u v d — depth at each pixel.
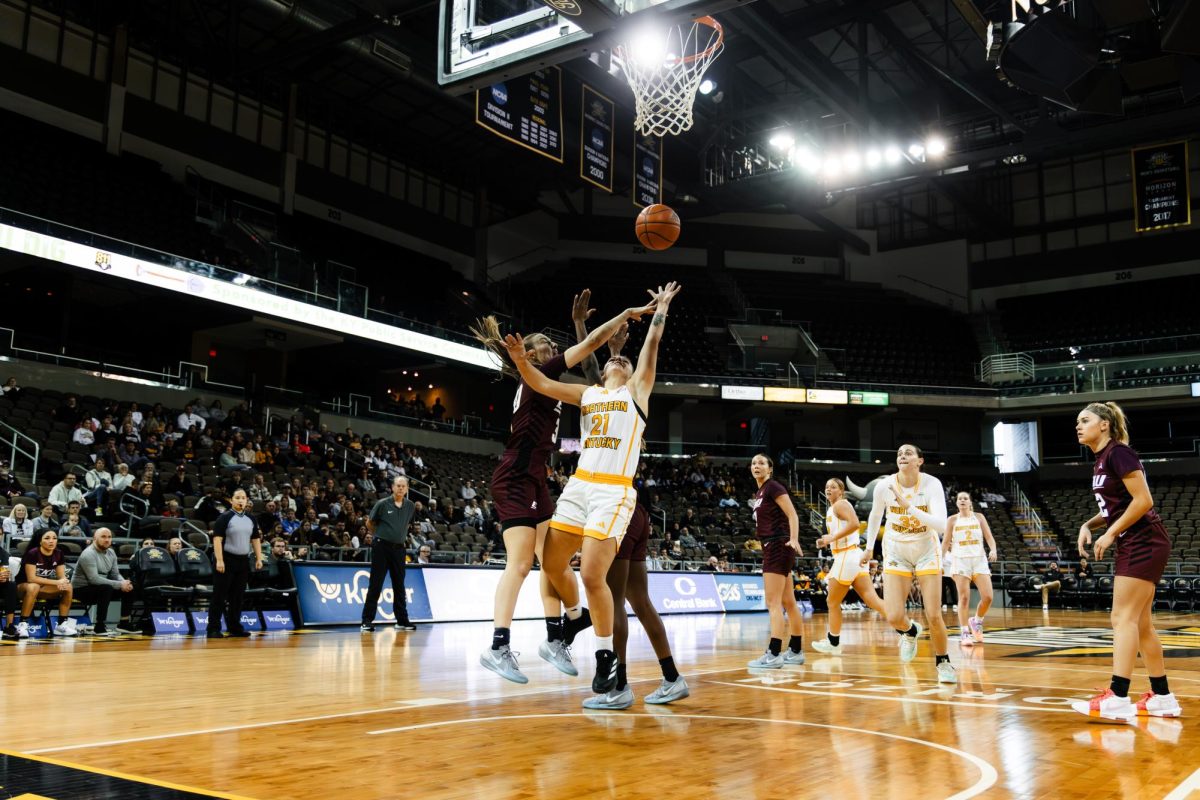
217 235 21.72
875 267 34.59
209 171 22.91
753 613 17.11
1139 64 14.40
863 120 22.61
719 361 29.55
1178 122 20.83
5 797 2.51
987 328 31.89
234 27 21.06
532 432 4.61
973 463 30.66
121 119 21.14
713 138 25.11
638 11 8.71
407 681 5.49
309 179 25.11
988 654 8.19
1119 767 3.14
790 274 33.91
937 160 23.84
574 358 4.48
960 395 29.30
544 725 3.90
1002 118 22.72
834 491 8.14
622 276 31.62
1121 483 4.47
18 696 4.66
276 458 17.45
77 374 17.73
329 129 25.73
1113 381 28.38
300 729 3.73
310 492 15.28
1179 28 12.71
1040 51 13.48
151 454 14.84
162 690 4.96
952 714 4.34
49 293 19.73
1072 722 4.12
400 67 21.17
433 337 22.98
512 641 9.28
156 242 20.08
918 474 6.40
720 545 21.97
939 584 6.13
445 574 12.74
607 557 4.25
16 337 18.28
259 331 21.88
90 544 9.84
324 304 20.73
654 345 4.45
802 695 5.06
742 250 33.72
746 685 5.58
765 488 6.99
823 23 21.34
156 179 21.42
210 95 23.11
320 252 24.73
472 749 3.33
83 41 20.78
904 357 31.23
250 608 10.59
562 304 29.78
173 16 21.44
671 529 22.20
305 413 21.19
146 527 11.83
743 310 31.31
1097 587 20.69
